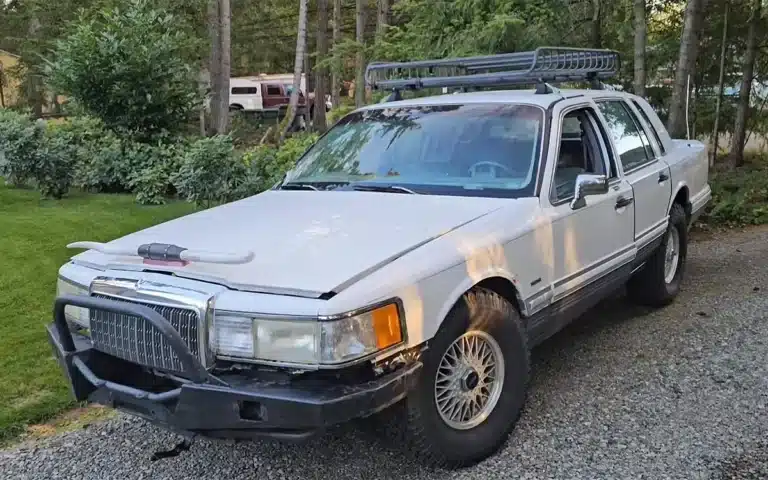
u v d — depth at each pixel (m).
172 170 10.93
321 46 23.28
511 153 4.10
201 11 22.56
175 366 2.96
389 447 3.64
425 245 3.24
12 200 10.48
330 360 2.72
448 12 10.05
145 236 3.60
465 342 3.37
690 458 3.45
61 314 3.19
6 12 33.06
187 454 3.69
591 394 4.21
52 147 10.84
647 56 11.99
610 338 5.17
